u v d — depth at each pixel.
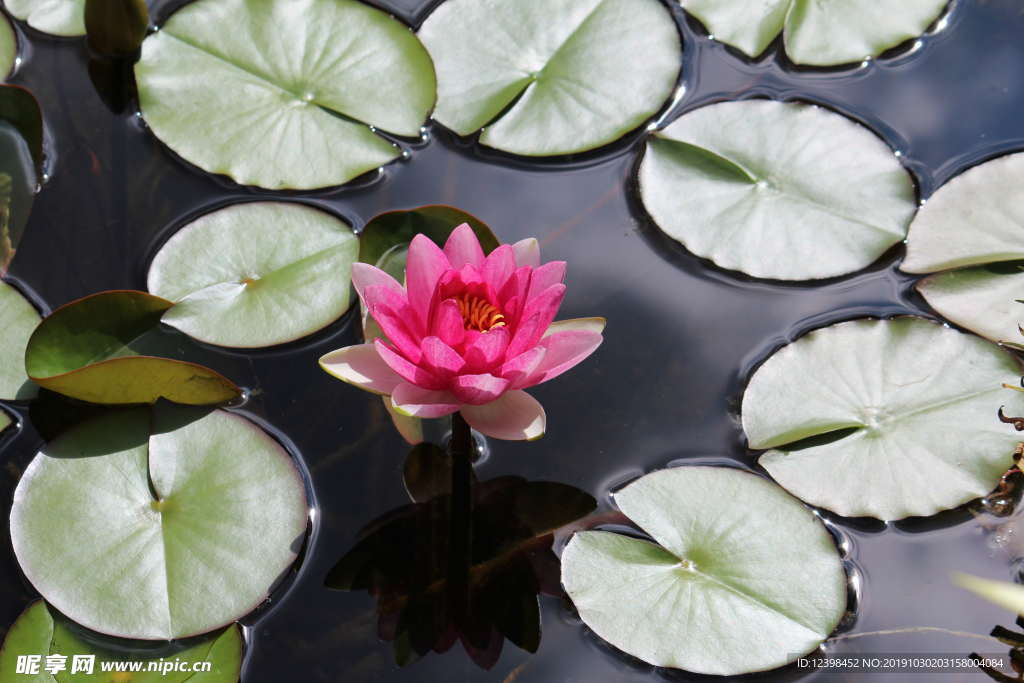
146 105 1.75
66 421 1.35
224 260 1.53
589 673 1.15
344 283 1.52
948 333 1.47
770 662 1.14
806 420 1.37
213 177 1.68
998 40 2.00
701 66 1.92
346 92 1.79
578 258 1.62
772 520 1.28
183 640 1.15
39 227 1.58
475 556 1.26
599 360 1.51
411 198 1.67
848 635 1.18
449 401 1.26
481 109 1.81
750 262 1.61
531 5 1.95
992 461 1.31
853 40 1.97
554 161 1.76
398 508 1.31
